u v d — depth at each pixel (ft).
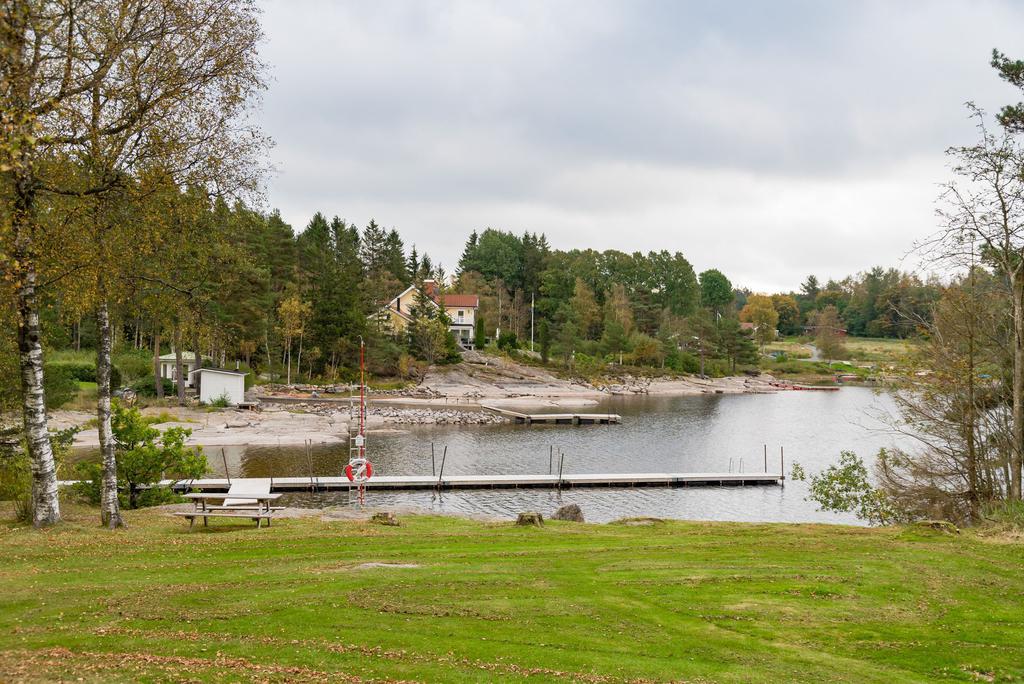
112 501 60.70
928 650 32.55
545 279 492.54
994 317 76.95
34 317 55.72
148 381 215.72
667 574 44.96
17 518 60.08
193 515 61.77
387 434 194.59
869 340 519.19
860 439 203.51
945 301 78.07
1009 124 70.90
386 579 42.52
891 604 39.27
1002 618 37.17
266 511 65.82
